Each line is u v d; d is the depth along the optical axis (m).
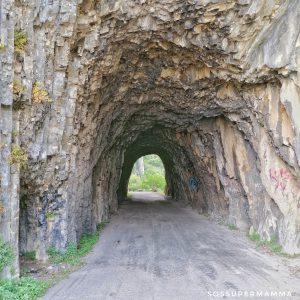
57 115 12.02
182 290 9.34
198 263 12.05
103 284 9.88
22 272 10.63
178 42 13.15
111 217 23.41
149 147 33.62
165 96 17.39
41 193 12.29
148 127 22.22
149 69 15.27
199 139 20.97
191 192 27.81
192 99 16.94
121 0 11.44
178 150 27.00
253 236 15.65
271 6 11.28
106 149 19.95
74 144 13.40
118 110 17.64
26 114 10.41
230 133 17.44
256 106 14.05
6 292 8.50
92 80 13.41
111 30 12.27
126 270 11.28
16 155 9.66
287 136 12.64
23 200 12.31
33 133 10.85
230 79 14.16
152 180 57.66
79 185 14.80
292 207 13.12
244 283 9.87
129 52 13.91
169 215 24.41
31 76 10.28
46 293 9.16
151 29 12.59
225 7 11.39
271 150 14.03
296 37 11.50
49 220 12.70
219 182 20.56
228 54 12.91
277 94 13.05
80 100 13.10
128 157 34.50
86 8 11.30
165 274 10.81
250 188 16.33
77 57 12.34
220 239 16.08
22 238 12.39
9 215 9.45
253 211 16.14
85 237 15.84
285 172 13.40
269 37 12.12
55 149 12.01
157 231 18.33
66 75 12.15
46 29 10.69
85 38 12.04
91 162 16.61
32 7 10.09
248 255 13.09
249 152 16.19
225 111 16.27
